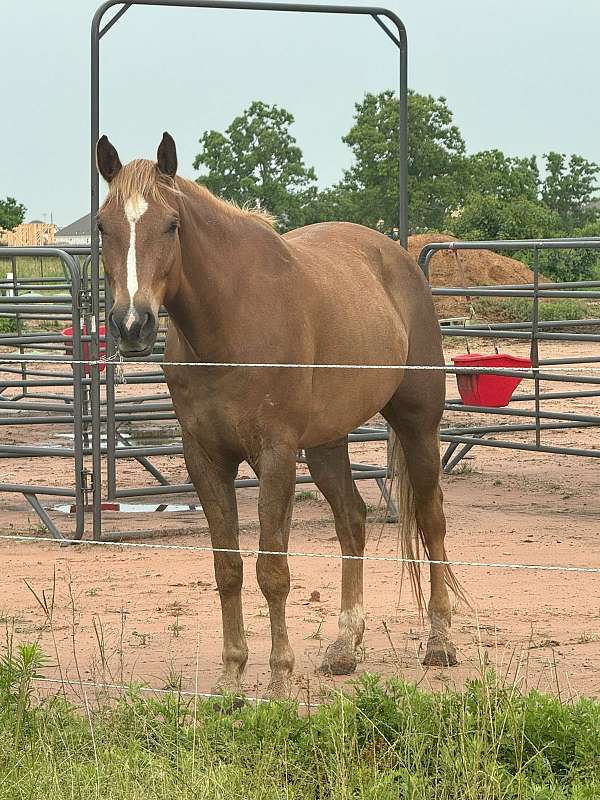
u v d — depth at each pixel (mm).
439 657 7883
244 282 7043
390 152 77750
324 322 7598
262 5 11945
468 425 21156
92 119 11773
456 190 77625
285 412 7090
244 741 5773
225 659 7188
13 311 12500
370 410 8102
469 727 5566
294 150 74938
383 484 13531
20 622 8852
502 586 10023
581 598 9523
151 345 6516
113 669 7613
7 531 12766
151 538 12477
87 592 9906
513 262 47312
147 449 12531
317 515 13594
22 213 83250
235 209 7273
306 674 7652
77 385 12086
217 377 6930
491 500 14438
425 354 8820
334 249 8430
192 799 5020
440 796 5125
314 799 5281
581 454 14203
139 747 5633
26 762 5422
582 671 7453
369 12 12453
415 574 8492
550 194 92500
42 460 18328
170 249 6594
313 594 9648
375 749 5742
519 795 5086
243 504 14406
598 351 32250
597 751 5531
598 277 54750
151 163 6777
